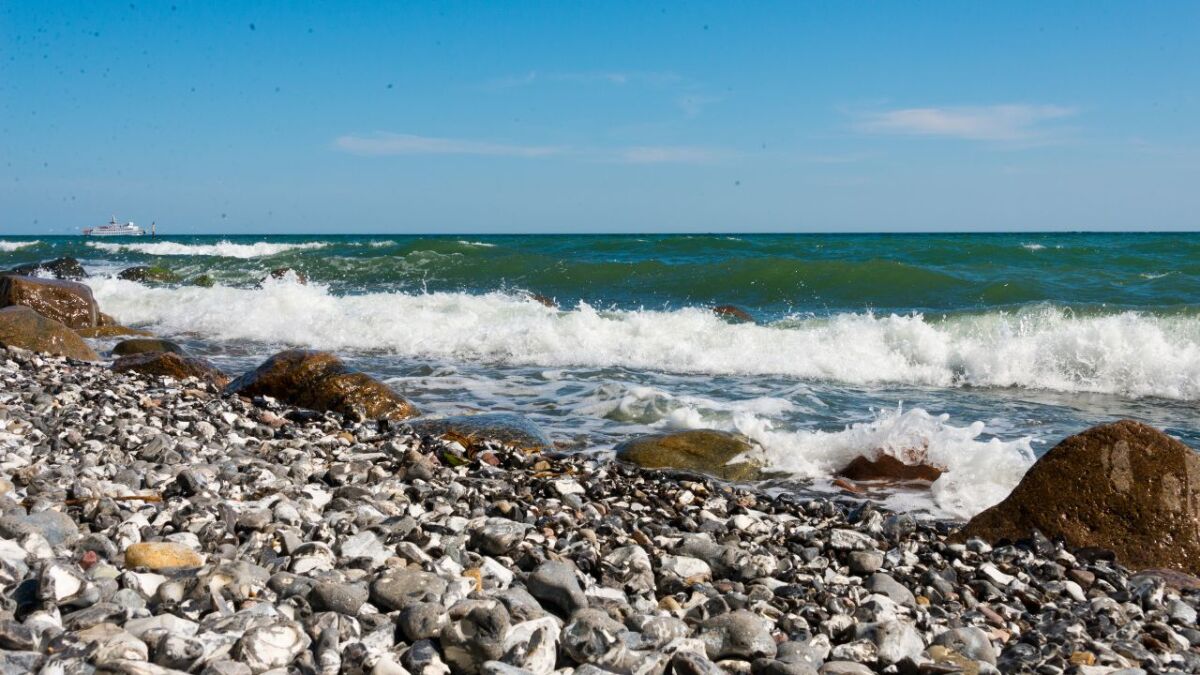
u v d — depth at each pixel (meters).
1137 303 15.69
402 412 8.55
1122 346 10.70
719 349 12.13
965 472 6.80
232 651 2.71
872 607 3.96
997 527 5.52
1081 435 5.59
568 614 3.54
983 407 9.63
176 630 2.80
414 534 4.32
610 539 4.86
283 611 3.08
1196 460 5.35
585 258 29.58
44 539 3.52
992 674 3.32
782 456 7.34
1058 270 21.20
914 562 4.96
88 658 2.52
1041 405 9.77
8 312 11.03
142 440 6.15
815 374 11.44
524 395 9.93
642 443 7.37
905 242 36.78
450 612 3.05
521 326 13.38
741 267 21.19
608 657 2.92
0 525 3.61
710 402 9.20
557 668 2.95
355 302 16.33
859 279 19.97
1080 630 3.97
